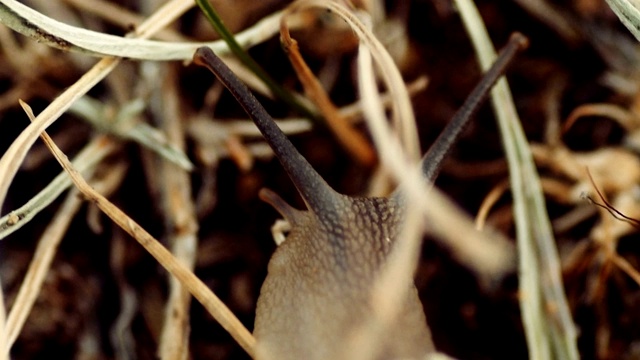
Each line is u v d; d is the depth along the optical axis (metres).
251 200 0.32
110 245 0.32
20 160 0.30
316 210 0.31
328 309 0.30
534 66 0.33
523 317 0.31
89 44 0.31
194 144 0.32
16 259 0.32
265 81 0.32
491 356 0.32
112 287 0.32
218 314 0.31
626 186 0.32
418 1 0.33
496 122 0.33
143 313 0.32
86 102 0.32
